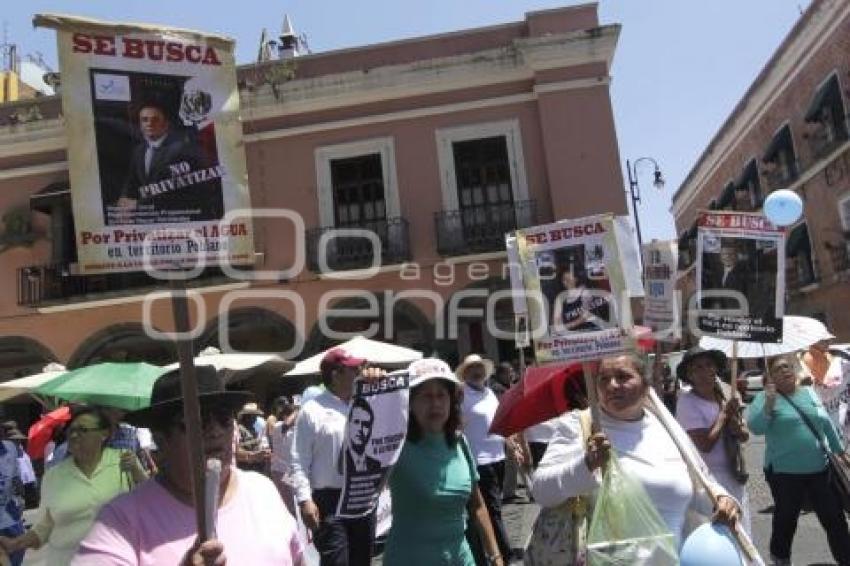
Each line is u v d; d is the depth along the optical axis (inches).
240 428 388.2
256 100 741.9
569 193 701.9
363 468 166.2
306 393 253.0
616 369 141.1
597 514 127.3
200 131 106.4
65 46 99.9
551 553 135.9
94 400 222.2
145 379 235.1
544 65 719.1
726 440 198.5
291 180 739.4
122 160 101.1
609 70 724.7
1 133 764.0
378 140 736.3
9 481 284.5
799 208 199.8
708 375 205.5
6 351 770.2
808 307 1173.7
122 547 91.8
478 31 741.9
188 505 96.9
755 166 1312.7
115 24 103.0
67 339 749.9
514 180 721.0
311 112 746.2
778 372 232.8
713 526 131.0
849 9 928.3
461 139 732.7
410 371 167.9
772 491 236.2
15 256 766.5
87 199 98.7
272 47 951.6
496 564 173.6
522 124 727.7
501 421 159.5
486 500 289.0
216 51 109.2
